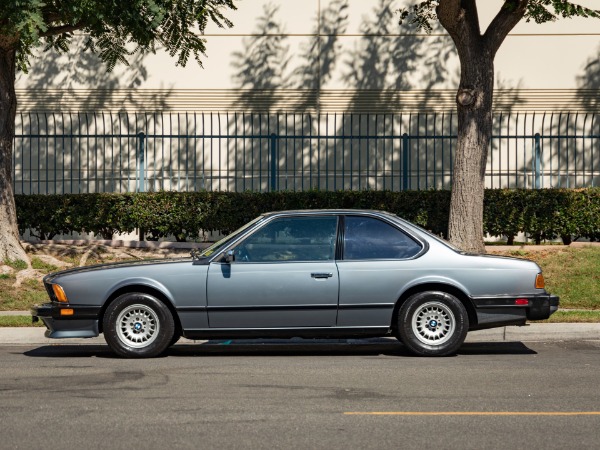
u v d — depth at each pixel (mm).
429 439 6309
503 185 22906
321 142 22922
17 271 16297
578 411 7219
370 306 10148
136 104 22844
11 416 7066
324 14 22891
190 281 10156
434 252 10273
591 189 18078
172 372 9219
